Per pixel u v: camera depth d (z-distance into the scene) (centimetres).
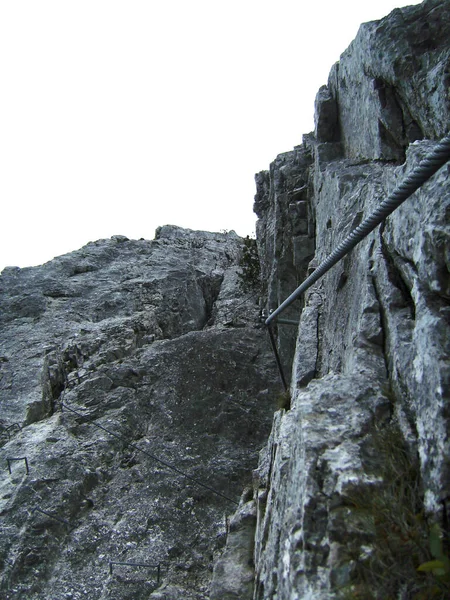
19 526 884
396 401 375
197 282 1830
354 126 863
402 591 279
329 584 291
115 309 1574
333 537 305
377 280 471
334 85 963
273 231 1313
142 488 978
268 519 504
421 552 288
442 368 321
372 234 521
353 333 477
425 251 375
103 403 1159
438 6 662
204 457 1048
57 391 1246
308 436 358
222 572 605
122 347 1329
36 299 1570
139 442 1079
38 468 984
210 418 1130
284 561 346
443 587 273
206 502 959
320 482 333
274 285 1224
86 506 948
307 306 716
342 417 371
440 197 370
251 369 1244
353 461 335
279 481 443
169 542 881
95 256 1852
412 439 338
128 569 838
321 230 861
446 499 296
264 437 1098
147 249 1967
